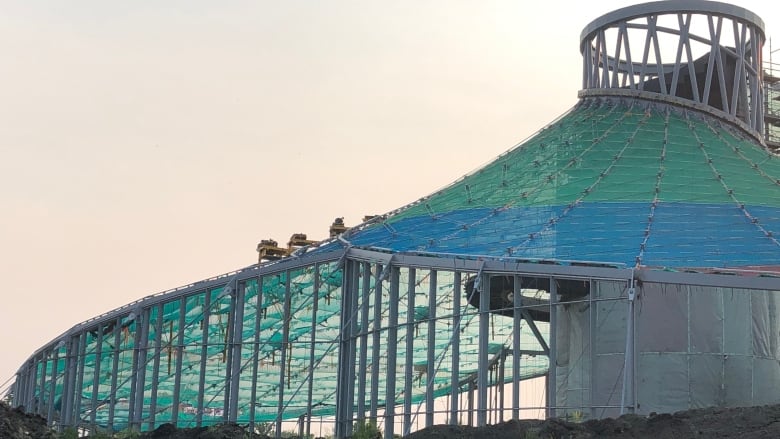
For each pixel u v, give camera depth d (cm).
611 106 7969
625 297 4919
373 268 6178
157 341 7356
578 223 5831
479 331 5378
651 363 5122
